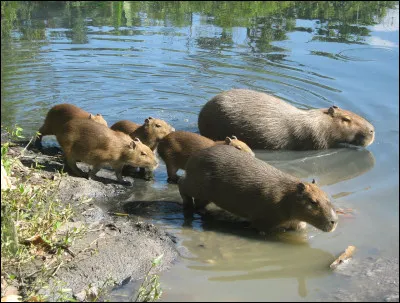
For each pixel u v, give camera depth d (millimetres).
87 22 15641
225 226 6781
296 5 18109
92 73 11766
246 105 9328
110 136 7684
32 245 5523
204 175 6914
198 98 10742
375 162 8711
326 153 9289
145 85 11273
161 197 7418
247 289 5457
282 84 11281
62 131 7801
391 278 5645
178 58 12758
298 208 6535
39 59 12445
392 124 9836
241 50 13406
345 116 9492
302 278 5672
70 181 7273
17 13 16406
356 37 14531
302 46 13719
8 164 6172
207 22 15906
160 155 8031
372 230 6562
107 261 5660
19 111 9766
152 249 5988
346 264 5918
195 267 5820
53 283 5230
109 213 6793
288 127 9352
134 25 15430
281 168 8594
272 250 6234
